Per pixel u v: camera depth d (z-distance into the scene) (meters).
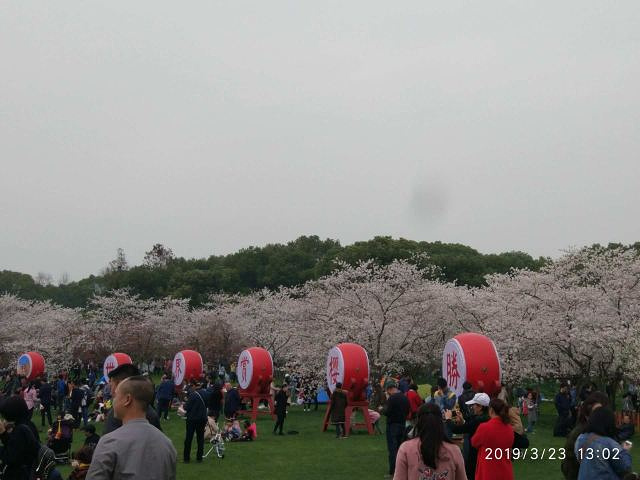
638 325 25.08
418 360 35.78
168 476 5.19
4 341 51.50
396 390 15.50
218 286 84.75
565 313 28.83
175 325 63.00
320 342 35.34
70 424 18.03
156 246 111.06
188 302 75.25
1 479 8.30
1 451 8.57
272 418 29.44
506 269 76.75
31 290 108.56
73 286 121.31
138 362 60.19
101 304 67.69
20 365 37.66
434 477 6.30
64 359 52.03
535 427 25.55
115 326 60.88
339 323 34.84
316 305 38.72
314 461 17.84
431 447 6.31
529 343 29.39
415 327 35.66
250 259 96.25
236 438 22.08
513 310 31.86
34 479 8.99
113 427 8.19
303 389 35.28
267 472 16.25
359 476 15.68
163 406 28.78
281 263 93.88
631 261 31.16
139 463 5.02
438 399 17.73
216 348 59.56
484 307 34.00
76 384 28.00
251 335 50.75
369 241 76.75
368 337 34.31
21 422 8.50
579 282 32.88
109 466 4.97
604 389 29.00
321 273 77.25
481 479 8.66
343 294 36.41
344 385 23.64
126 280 88.88
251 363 28.16
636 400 26.08
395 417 15.20
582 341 27.17
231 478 15.51
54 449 17.67
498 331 31.14
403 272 36.00
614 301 29.42
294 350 38.34
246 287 89.25
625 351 25.08
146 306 69.06
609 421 7.42
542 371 30.50
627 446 8.38
